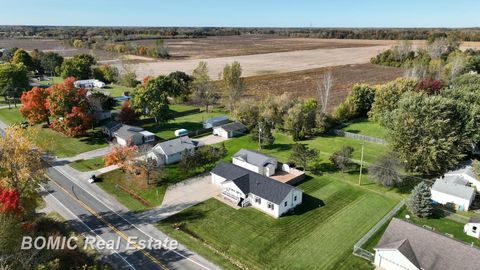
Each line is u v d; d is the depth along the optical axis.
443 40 155.25
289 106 79.56
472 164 51.69
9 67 100.75
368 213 44.75
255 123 79.75
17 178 38.91
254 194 45.78
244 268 34.59
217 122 82.12
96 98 84.00
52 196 48.88
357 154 64.81
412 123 53.09
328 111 89.81
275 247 37.84
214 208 45.78
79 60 140.12
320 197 48.91
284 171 57.09
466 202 44.81
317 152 58.16
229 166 52.50
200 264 35.16
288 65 174.88
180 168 56.72
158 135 76.38
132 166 53.12
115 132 71.44
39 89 72.44
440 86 85.00
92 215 44.12
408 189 51.12
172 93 100.75
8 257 25.66
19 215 32.91
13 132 40.66
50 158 62.75
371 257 35.94
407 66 151.25
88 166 59.16
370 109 89.62
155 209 45.75
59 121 70.38
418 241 34.06
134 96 80.69
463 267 31.12
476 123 54.75
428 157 52.25
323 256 36.38
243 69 163.12
